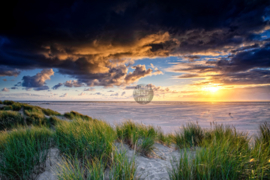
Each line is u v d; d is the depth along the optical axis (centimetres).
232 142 290
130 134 363
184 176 193
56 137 312
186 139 393
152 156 317
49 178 209
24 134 317
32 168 221
